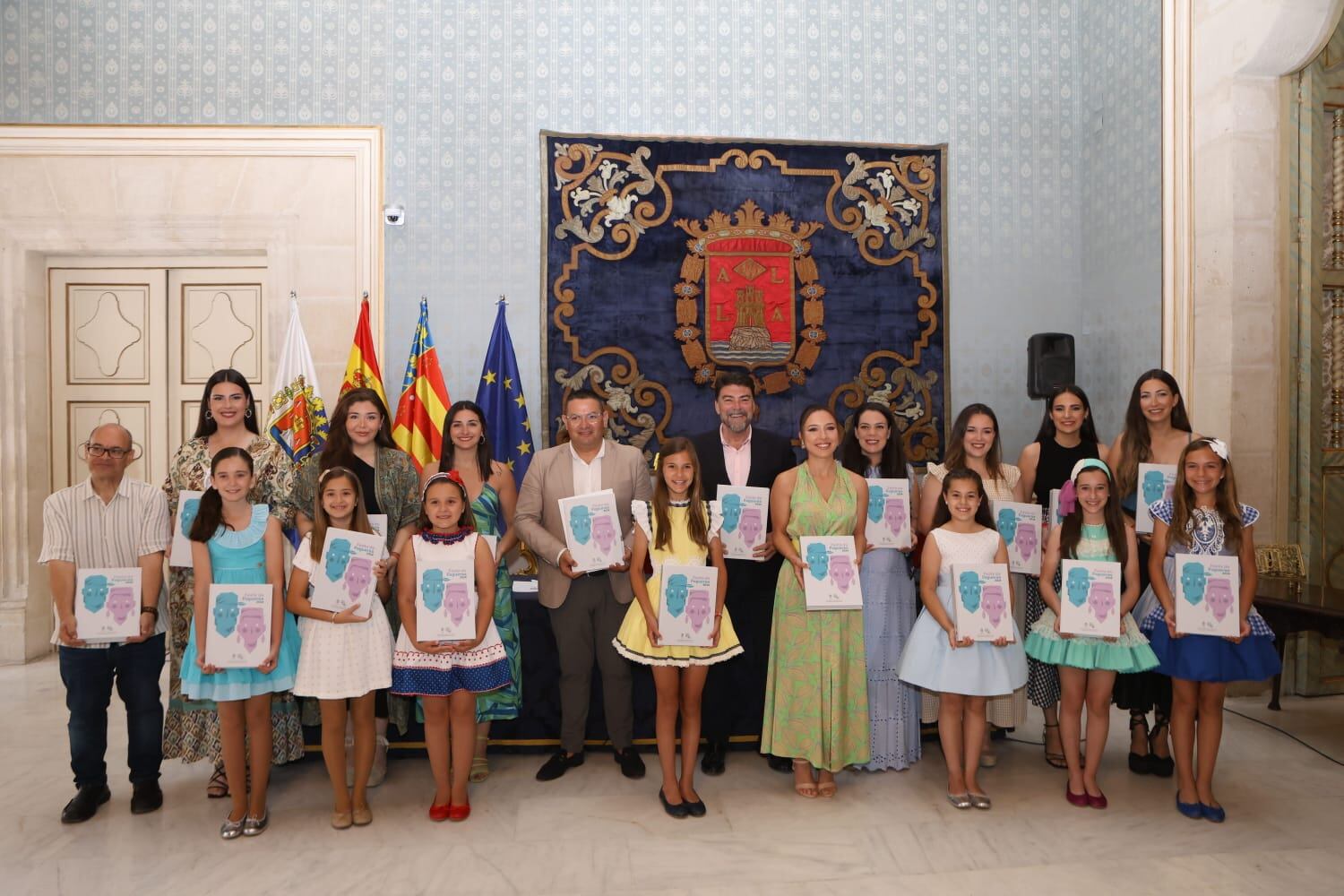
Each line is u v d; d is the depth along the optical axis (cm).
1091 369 584
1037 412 586
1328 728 438
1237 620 316
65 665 325
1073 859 299
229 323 573
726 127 564
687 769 339
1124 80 545
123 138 538
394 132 549
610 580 372
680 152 557
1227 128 479
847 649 349
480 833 318
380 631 322
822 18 571
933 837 316
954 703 342
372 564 314
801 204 565
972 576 331
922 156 574
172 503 344
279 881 283
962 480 342
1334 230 494
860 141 573
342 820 322
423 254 548
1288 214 485
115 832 318
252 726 316
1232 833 318
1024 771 381
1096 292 579
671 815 332
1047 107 590
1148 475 376
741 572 382
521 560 469
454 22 552
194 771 383
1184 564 321
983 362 582
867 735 351
